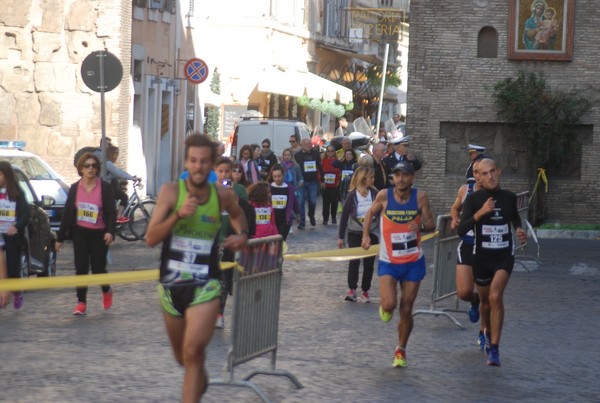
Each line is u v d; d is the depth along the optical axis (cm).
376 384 1400
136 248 3088
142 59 4866
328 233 3753
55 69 4400
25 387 1334
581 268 2805
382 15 9250
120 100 4438
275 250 1380
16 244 1917
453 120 3975
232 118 6244
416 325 1895
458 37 3962
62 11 4388
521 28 3925
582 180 3919
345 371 1480
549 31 3912
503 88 3916
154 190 5125
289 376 1386
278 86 6525
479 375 1479
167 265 1075
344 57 8800
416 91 3994
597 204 3922
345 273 2633
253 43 6881
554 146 3916
